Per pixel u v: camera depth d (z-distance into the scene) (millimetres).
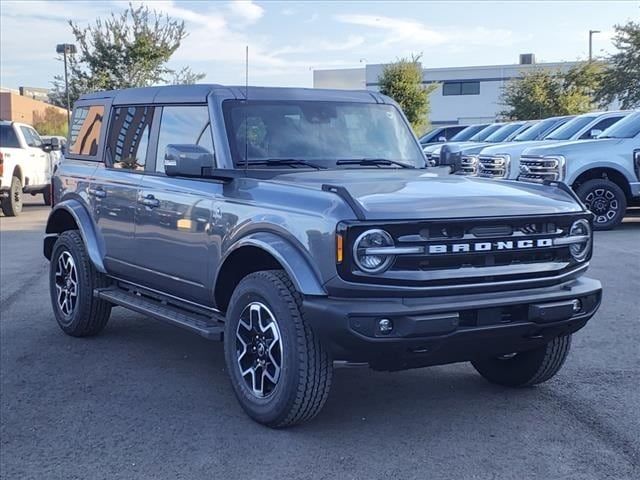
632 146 13578
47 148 19688
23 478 4277
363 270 4219
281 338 4605
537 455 4449
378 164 5867
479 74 59688
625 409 5137
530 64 58750
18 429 4969
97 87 30047
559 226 4711
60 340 7086
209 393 5598
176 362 6379
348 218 4262
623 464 4316
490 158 15320
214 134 5578
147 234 6039
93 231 6875
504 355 5008
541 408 5199
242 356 5000
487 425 4914
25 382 5891
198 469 4336
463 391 5574
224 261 5133
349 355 4355
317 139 5820
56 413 5234
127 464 4426
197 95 5852
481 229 4422
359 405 5301
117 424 5027
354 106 6180
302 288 4402
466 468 4293
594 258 10625
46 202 20625
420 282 4273
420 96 40062
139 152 6406
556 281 4707
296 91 6012
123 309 8398
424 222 4258
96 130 7168
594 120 15805
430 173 5664
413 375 5961
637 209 16547
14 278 10117
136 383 5836
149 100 6406
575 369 5980
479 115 60188
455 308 4293
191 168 5258
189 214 5508
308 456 4477
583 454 4453
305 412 4645
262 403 4820
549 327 4660
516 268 4539
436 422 4977
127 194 6305
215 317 5551
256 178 5234
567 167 13531
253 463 4398
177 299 5953
